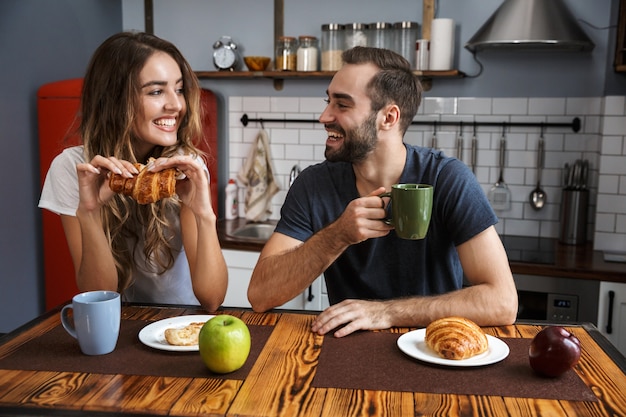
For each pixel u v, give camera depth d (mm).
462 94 3330
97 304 1235
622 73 2996
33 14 3072
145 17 3730
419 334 1375
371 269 1808
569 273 2682
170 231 1850
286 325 1465
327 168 1876
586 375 1184
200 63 3689
